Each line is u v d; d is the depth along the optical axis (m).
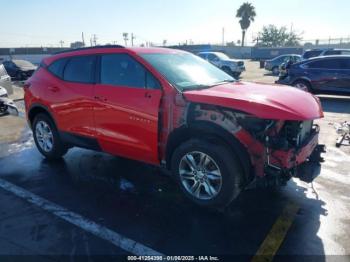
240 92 3.52
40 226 3.33
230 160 3.29
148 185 4.30
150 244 3.01
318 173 3.57
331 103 11.08
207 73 4.38
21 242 3.05
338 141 6.08
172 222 3.38
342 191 4.08
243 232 3.19
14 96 13.47
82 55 4.56
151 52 4.17
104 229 3.26
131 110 3.84
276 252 2.88
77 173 4.77
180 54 4.60
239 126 3.23
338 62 11.27
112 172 4.78
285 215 3.50
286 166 3.16
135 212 3.59
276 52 50.34
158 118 3.63
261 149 3.22
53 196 4.02
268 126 3.16
